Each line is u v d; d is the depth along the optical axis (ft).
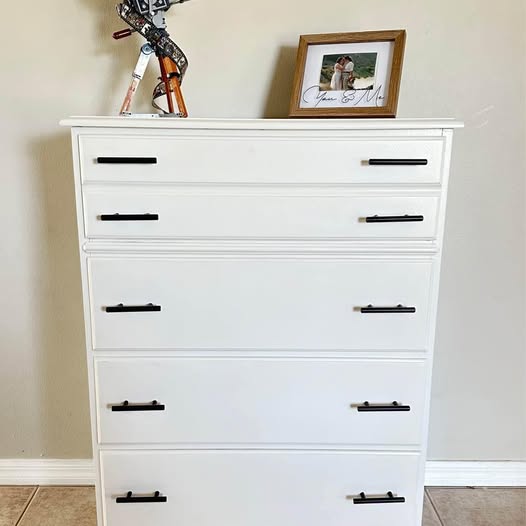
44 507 6.09
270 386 4.91
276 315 4.76
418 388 4.92
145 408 4.88
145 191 4.51
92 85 5.56
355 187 4.53
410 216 4.56
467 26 5.44
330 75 5.14
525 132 5.68
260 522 5.18
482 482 6.47
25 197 5.78
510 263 6.00
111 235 4.58
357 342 4.82
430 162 4.48
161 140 4.42
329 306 4.75
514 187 5.81
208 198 4.52
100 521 5.14
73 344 6.17
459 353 6.24
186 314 4.75
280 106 5.65
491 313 6.13
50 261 5.95
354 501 5.10
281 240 4.62
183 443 5.00
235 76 5.57
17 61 5.46
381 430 4.99
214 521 5.16
